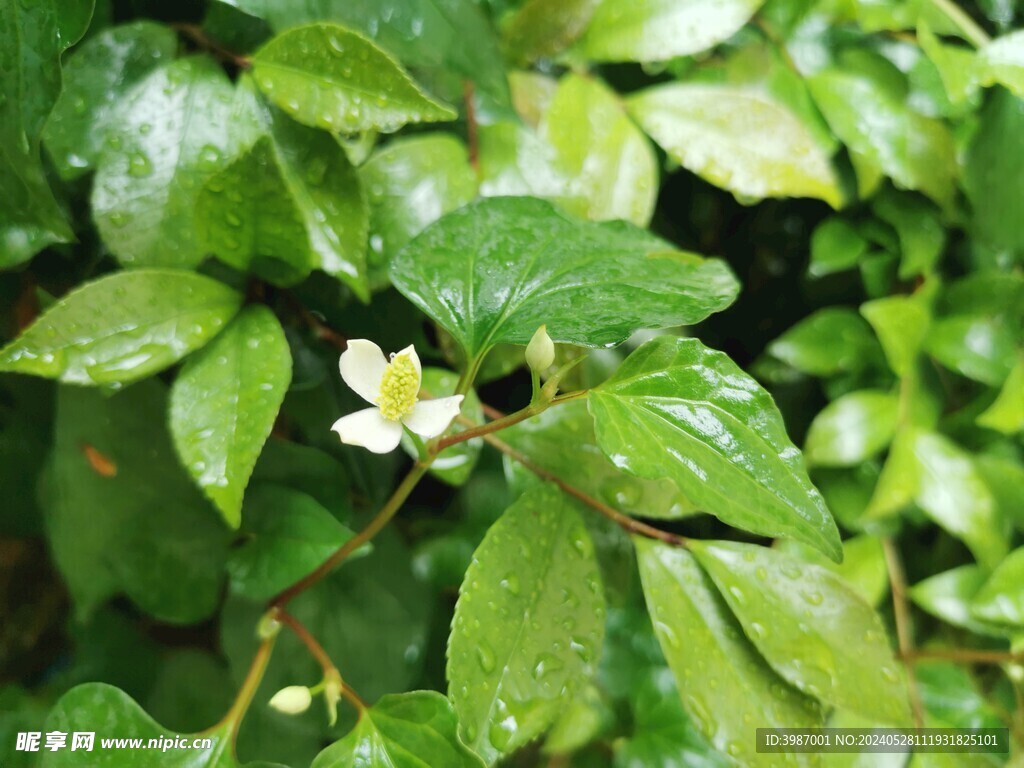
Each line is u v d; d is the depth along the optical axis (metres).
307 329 0.34
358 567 0.34
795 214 0.39
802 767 0.30
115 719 0.29
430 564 0.36
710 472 0.27
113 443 0.32
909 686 0.36
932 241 0.38
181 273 0.30
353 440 0.29
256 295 0.31
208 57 0.31
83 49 0.31
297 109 0.30
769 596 0.31
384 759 0.29
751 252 0.40
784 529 0.27
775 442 0.28
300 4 0.30
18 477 0.33
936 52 0.35
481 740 0.29
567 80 0.35
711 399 0.28
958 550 0.39
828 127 0.37
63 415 0.32
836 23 0.37
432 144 0.33
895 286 0.38
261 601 0.33
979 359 0.37
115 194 0.30
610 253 0.30
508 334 0.29
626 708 0.38
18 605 0.35
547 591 0.30
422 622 0.35
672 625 0.31
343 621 0.33
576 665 0.30
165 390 0.32
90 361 0.29
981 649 0.38
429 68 0.33
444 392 0.33
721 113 0.35
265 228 0.30
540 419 0.33
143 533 0.32
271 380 0.30
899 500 0.36
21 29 0.29
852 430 0.37
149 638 0.34
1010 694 0.37
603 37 0.35
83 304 0.29
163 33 0.31
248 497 0.32
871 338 0.38
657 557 0.32
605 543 0.33
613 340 0.28
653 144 0.37
